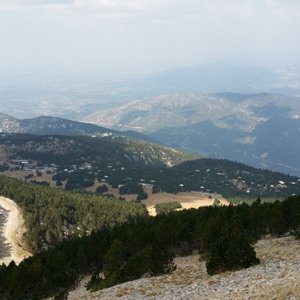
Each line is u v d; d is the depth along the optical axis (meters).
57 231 156.38
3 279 66.19
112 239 76.19
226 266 37.56
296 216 56.69
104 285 47.06
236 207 72.94
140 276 46.78
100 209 179.88
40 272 63.41
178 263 51.12
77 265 71.44
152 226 79.00
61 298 44.75
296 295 25.75
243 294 28.89
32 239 149.25
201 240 55.28
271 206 63.03
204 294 31.58
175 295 33.53
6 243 154.00
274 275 31.69
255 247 47.16
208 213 78.00
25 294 60.12
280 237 56.47
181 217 81.50
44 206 188.50
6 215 184.62
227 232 38.66
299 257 36.50
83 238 88.00
